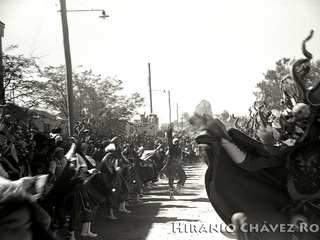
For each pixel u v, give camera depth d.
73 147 7.96
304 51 5.20
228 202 5.30
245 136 5.15
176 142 14.79
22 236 3.57
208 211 11.62
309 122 5.00
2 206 3.50
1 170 4.05
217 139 5.16
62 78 24.69
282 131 5.29
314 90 5.05
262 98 11.55
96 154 11.05
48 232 3.75
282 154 5.07
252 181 5.24
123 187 11.75
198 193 16.20
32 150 9.13
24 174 8.06
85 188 8.47
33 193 3.71
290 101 5.46
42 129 20.28
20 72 16.20
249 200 5.23
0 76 15.58
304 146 5.03
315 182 4.84
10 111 13.63
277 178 5.22
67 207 8.26
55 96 23.45
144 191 17.66
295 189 4.95
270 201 5.19
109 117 26.95
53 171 8.43
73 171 7.41
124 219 10.74
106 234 8.91
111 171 9.37
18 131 9.22
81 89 27.08
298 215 4.90
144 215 11.25
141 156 15.50
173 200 14.39
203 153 5.42
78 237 8.70
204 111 5.23
